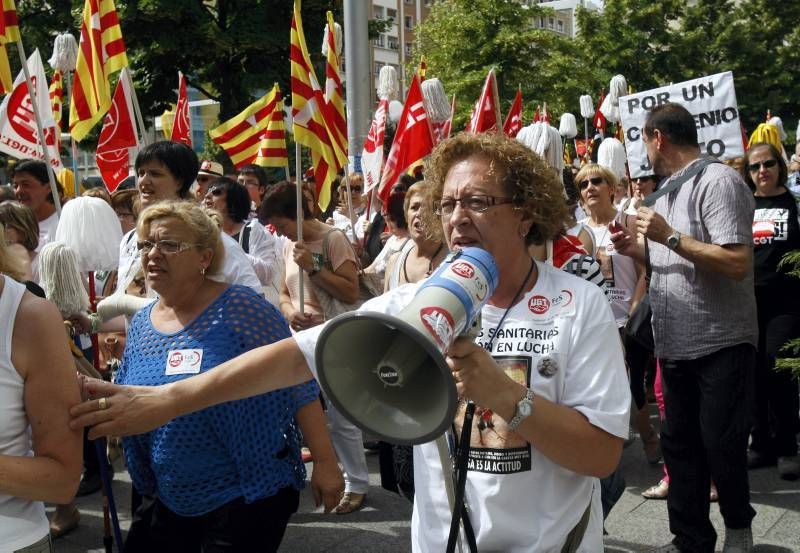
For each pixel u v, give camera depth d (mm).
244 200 5375
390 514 4727
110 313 3768
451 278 1382
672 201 3750
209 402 1871
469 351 1470
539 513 1788
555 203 1843
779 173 5117
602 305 1812
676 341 3670
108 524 3713
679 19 35812
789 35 32906
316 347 1334
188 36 20047
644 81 30672
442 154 1880
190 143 8414
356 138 9727
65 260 3508
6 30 5152
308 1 20359
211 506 2717
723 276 3574
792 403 5023
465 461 1766
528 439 1646
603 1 31500
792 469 4965
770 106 31969
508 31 25688
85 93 6254
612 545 4125
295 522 4621
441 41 26625
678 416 3729
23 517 2055
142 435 2799
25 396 2004
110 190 6711
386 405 1398
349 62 9672
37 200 5875
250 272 3623
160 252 2760
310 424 2830
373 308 1883
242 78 20953
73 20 22156
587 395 1738
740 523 3633
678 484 3729
